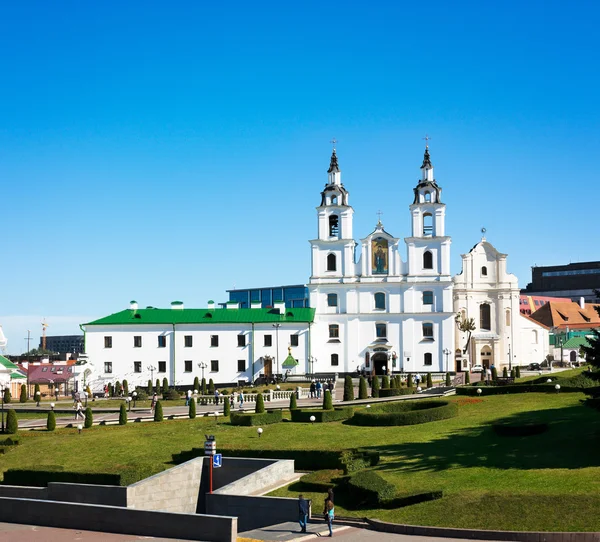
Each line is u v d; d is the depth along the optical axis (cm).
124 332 15125
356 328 14988
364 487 5344
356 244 15325
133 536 4881
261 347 14975
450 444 6762
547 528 4509
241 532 5259
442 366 14738
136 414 10019
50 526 5194
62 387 14588
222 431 8288
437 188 15012
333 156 15400
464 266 15525
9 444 7912
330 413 8631
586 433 6562
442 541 4538
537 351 16000
